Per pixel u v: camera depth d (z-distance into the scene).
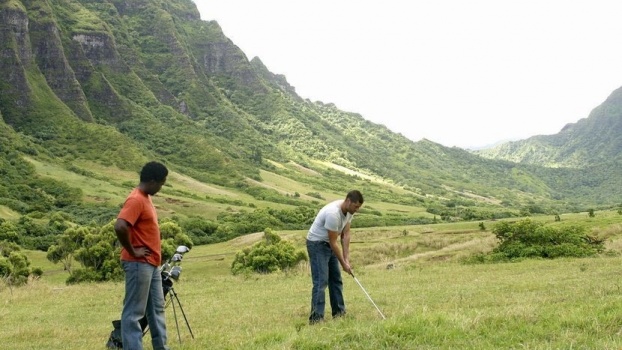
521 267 21.27
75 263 63.56
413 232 74.94
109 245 44.16
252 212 122.00
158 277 8.00
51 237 83.81
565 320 7.74
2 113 176.38
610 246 30.78
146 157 179.50
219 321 11.90
